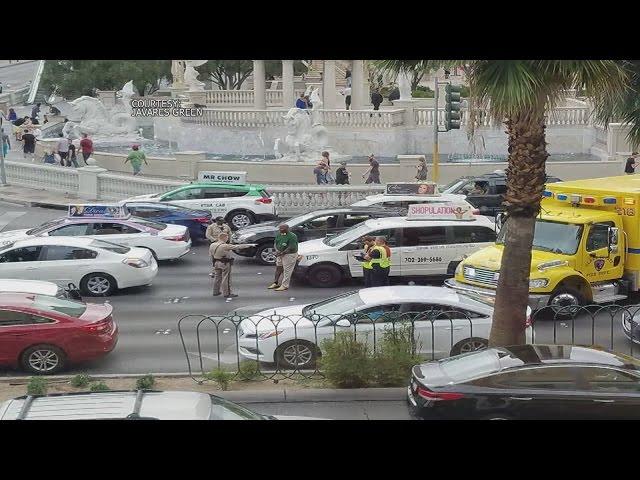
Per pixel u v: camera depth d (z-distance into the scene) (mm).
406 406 13508
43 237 21828
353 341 14438
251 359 15711
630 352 16891
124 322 19125
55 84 57406
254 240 25000
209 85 64750
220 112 44375
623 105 17156
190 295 21516
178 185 32500
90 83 55469
